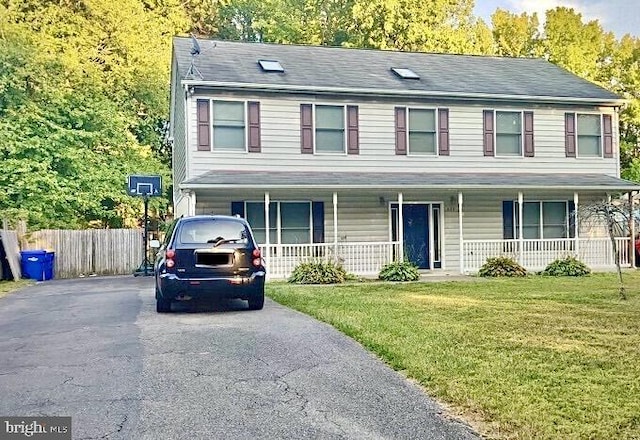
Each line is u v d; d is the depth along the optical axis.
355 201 18.34
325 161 18.02
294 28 35.09
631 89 36.03
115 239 21.84
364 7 32.56
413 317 9.07
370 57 21.28
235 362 6.34
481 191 18.44
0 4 25.05
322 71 19.11
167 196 29.03
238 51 19.94
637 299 11.34
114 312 10.23
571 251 18.97
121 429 4.45
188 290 9.70
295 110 17.80
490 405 4.83
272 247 17.28
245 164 17.39
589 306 10.40
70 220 24.23
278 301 11.38
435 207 19.11
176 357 6.60
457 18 37.88
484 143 19.28
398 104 18.59
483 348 6.83
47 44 25.98
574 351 6.70
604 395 5.07
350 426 4.46
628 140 34.53
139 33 29.30
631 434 4.19
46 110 24.47
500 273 17.08
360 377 5.73
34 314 10.42
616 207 14.31
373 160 18.38
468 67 21.66
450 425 4.46
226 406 4.94
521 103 19.53
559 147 19.91
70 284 17.05
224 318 9.26
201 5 36.19
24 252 19.06
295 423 4.54
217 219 10.18
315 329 8.11
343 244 17.28
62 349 7.18
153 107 29.44
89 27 28.03
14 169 22.58
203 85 16.88
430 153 18.86
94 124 26.06
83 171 24.62
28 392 5.39
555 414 4.61
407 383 5.53
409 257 18.86
